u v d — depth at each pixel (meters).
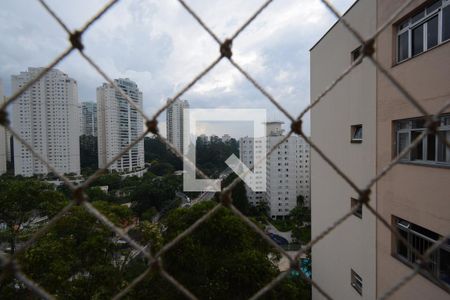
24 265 7.00
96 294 7.62
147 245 9.75
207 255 8.60
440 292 5.06
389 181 6.22
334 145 8.80
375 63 1.96
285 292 8.98
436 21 5.12
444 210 4.87
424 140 5.41
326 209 9.59
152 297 8.03
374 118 6.71
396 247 6.21
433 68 5.00
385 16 6.20
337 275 8.85
